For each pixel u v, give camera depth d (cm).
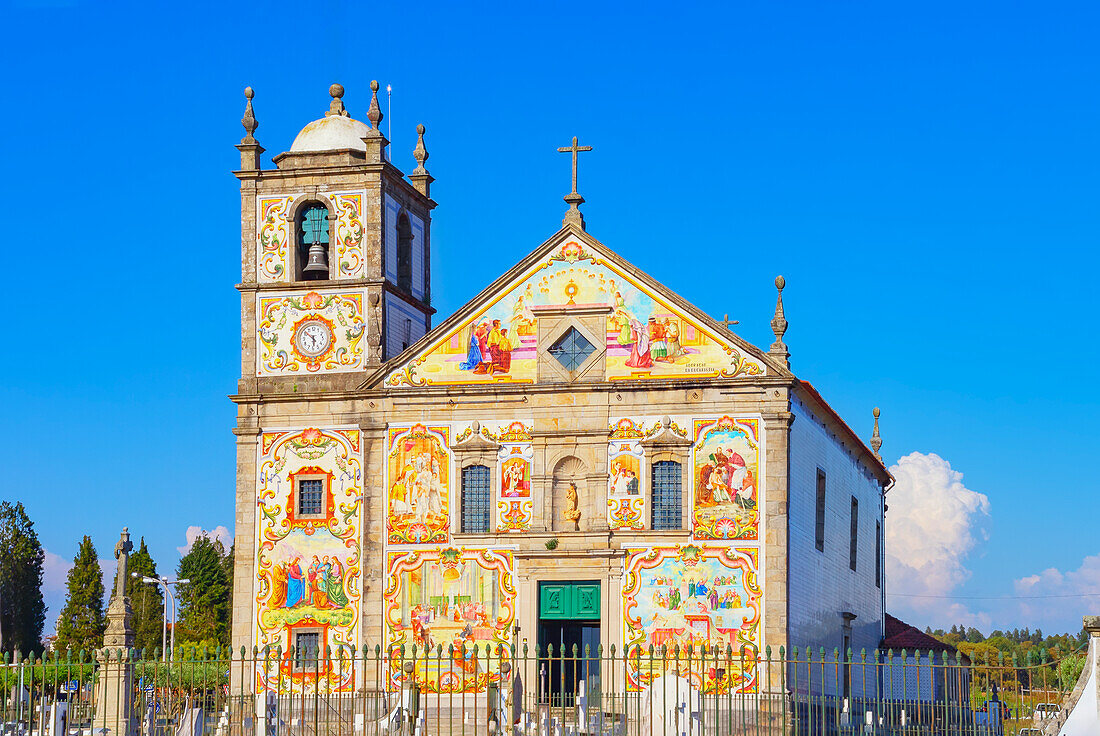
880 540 7788
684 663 5219
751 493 5312
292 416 5731
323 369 5775
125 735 4169
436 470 5572
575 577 5394
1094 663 3061
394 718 4688
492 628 5434
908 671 7356
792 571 5344
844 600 6438
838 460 6419
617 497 5409
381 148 5875
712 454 5362
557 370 5531
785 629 5203
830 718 5859
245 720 4741
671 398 5422
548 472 5478
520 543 5456
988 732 3588
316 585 5597
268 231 5903
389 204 5975
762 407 5350
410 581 5519
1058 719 3067
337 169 5853
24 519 11481
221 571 13875
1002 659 3366
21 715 3953
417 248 6291
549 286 5581
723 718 5094
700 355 5428
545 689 5369
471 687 5403
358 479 5641
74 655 9938
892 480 7975
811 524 5747
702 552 5309
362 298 5791
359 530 5606
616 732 4706
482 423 5566
